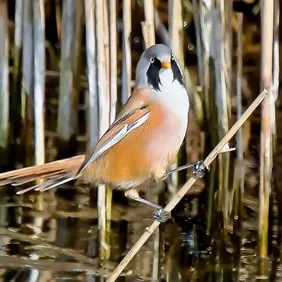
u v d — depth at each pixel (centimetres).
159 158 962
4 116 1402
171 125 952
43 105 1317
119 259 1123
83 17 1425
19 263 1101
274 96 1194
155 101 955
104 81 1138
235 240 1201
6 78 1395
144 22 1145
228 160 1246
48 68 1575
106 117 1141
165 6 1520
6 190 1324
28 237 1177
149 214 1254
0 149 1407
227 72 1244
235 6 1575
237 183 1255
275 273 1102
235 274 1101
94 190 1293
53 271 1084
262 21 1089
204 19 1199
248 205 1277
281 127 1433
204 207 1263
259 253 1152
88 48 1173
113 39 1138
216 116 1222
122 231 1200
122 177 976
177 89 960
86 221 1227
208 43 1204
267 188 1138
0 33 1385
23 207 1273
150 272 1091
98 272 1085
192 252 1160
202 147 1275
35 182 1326
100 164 974
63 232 1193
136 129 955
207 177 1252
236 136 1285
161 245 1174
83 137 1409
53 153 1393
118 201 1282
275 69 1192
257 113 1473
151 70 959
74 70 1378
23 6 1358
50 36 1589
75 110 1395
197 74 1453
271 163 1170
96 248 1148
